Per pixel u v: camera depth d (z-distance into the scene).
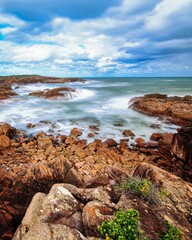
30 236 3.35
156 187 5.28
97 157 11.70
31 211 4.20
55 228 3.52
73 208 4.24
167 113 20.97
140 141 14.74
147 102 25.86
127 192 4.73
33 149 12.93
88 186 6.36
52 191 4.65
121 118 22.00
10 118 20.67
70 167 8.74
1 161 10.91
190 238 3.78
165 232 3.64
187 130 9.09
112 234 3.29
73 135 16.23
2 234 5.45
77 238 3.36
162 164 11.12
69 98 34.06
